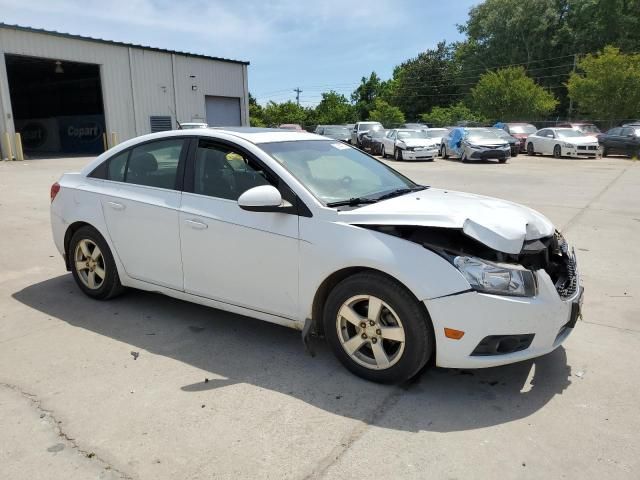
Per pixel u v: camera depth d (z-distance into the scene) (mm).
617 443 2811
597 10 54594
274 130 4555
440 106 73438
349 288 3393
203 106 33250
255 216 3760
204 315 4645
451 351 3131
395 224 3297
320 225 3498
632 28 53281
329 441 2840
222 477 2557
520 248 3176
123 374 3572
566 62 57062
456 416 3076
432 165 21516
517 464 2646
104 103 28328
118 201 4539
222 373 3596
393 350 3416
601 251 6859
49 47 25500
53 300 5000
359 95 90625
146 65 29828
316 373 3594
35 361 3758
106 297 4922
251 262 3797
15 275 5793
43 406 3170
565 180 15133
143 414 3090
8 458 2699
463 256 3156
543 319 3158
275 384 3443
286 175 3709
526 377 3531
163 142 4426
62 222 4992
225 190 3996
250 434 2898
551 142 25062
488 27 60844
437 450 2760
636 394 3316
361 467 2627
